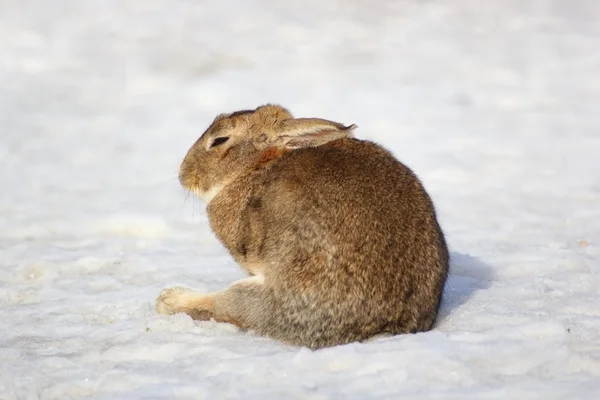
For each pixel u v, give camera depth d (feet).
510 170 147.54
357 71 237.66
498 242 104.47
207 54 254.06
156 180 151.94
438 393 56.44
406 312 67.87
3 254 104.06
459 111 196.95
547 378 58.65
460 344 64.49
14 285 91.91
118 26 278.67
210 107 211.61
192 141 182.60
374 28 276.82
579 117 189.16
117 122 201.05
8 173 158.61
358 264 66.74
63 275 95.96
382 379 59.36
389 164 71.20
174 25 279.08
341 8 296.10
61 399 59.93
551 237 106.42
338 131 71.20
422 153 160.25
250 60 249.14
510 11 291.79
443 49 255.50
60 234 117.60
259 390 59.00
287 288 68.54
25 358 68.23
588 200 127.13
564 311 73.87
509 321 70.59
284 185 70.18
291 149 74.95
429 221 69.87
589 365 60.49
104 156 172.04
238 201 74.95
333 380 60.13
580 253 95.81
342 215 67.56
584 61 240.73
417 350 62.95
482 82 224.53
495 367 61.11
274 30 274.36
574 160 153.48
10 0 300.81
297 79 231.50
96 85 232.12
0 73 240.73
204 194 78.43
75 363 66.74
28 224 121.19
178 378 62.28
